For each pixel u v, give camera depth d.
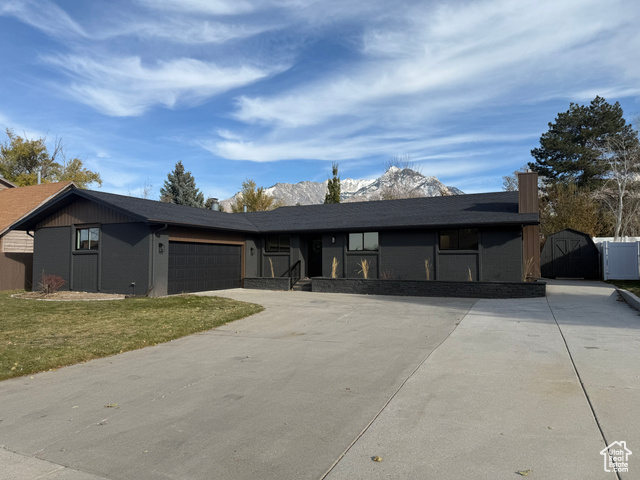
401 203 20.97
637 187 32.31
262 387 5.50
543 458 3.39
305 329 9.54
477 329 8.87
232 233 18.89
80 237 16.80
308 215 21.44
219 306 12.49
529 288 13.83
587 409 4.36
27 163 41.75
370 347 7.62
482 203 18.44
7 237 21.52
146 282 14.88
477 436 3.83
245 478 3.24
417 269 17.06
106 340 8.22
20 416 4.65
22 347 7.57
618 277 19.27
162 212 16.53
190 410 4.74
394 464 3.38
